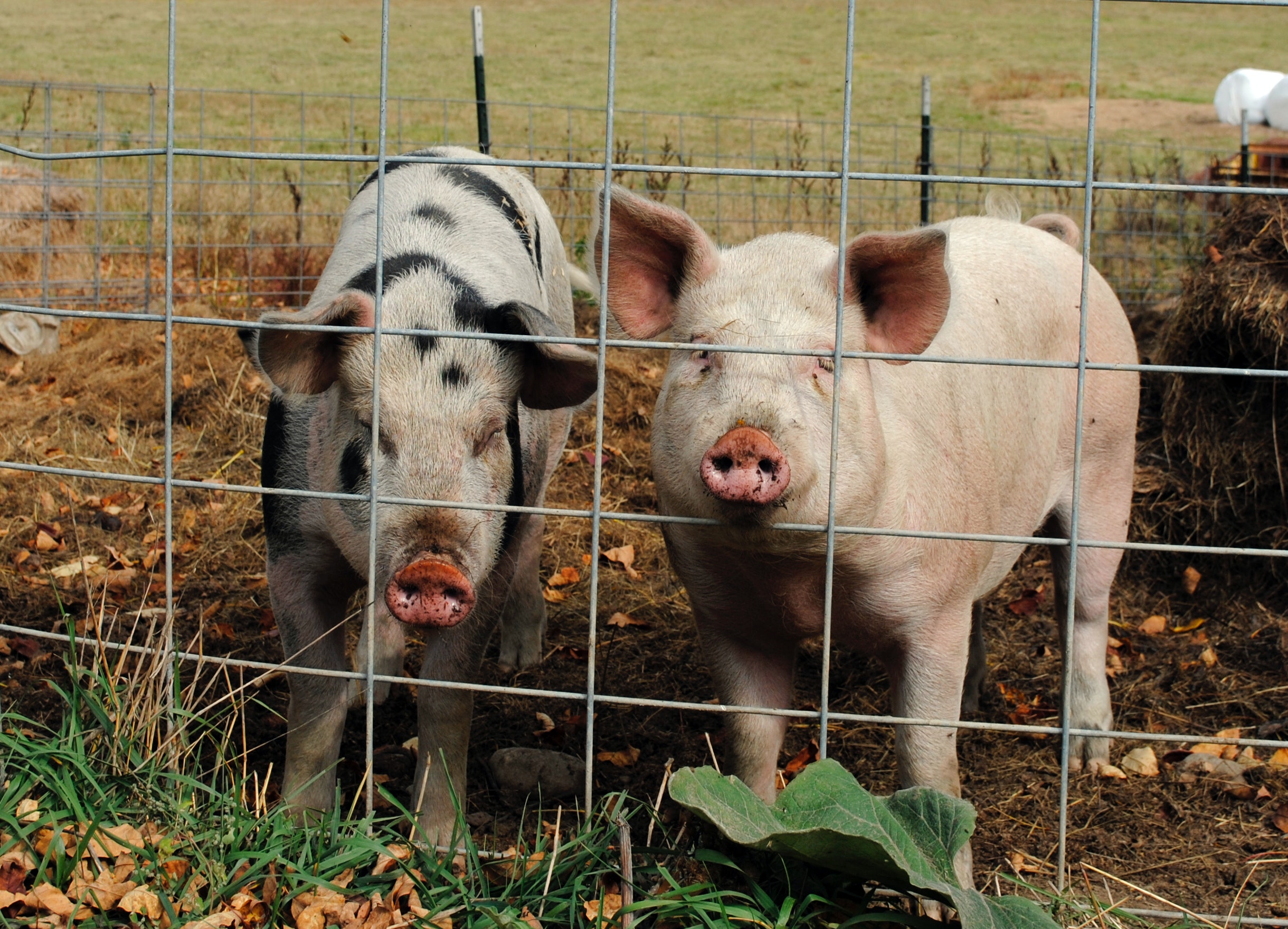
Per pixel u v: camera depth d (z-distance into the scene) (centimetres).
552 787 337
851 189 1118
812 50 2906
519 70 2352
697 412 252
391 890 247
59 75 1912
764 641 302
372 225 352
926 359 230
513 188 410
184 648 408
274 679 388
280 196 1036
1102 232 908
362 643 393
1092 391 376
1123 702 413
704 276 269
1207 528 510
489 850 294
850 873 241
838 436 250
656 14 3559
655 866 247
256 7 3288
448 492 279
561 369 309
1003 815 343
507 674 423
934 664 291
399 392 287
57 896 232
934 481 288
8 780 265
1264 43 3075
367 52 2494
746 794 240
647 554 521
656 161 1062
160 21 2850
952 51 2939
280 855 244
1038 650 454
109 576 455
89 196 939
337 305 286
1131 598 495
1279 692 416
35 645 399
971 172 1211
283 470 316
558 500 560
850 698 415
